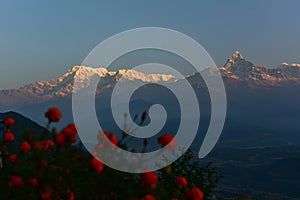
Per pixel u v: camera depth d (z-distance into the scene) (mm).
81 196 2926
